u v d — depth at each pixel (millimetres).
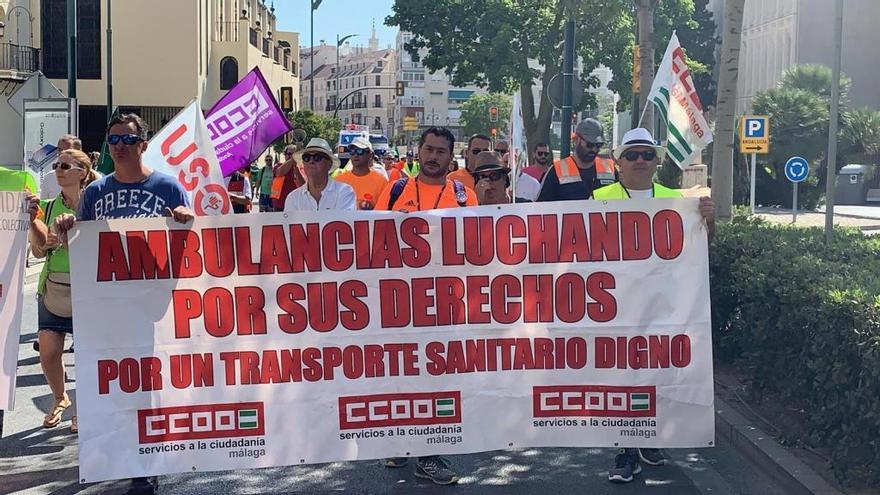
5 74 33594
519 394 5137
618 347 5125
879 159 33688
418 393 5098
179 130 5723
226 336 4980
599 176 7164
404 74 141250
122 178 5223
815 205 29750
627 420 5129
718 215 10570
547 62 31406
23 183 5305
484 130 87812
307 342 5027
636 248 5121
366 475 5680
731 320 7484
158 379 4938
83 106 38094
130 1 37750
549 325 5125
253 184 30734
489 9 31453
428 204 5820
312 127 43812
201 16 39656
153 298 4938
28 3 36344
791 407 6414
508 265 5113
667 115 6773
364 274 5055
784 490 5379
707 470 5766
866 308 4867
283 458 5023
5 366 5199
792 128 30000
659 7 32219
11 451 6125
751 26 59156
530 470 5777
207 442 4984
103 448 4887
